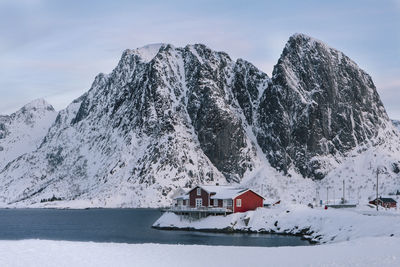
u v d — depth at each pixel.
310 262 50.09
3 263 48.69
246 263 50.81
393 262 46.88
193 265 49.97
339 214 104.62
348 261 48.72
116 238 109.38
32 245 58.41
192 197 142.25
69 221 171.12
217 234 115.06
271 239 102.25
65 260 50.53
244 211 129.88
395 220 87.50
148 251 56.84
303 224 109.81
